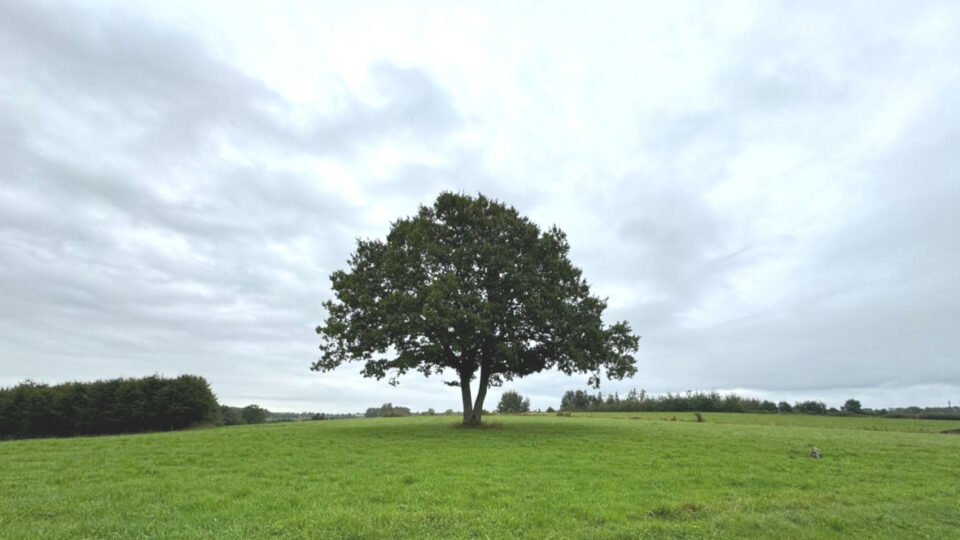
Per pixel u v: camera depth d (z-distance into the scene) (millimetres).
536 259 37625
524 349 38219
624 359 37344
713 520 12789
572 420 60969
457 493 15070
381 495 14727
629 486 16844
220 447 25953
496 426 39344
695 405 118812
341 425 47000
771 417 90375
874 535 12305
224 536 10898
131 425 47156
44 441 29656
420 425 43438
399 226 39156
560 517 12812
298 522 11852
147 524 11656
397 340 35281
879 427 63812
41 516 12320
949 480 19469
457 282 33531
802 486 17781
